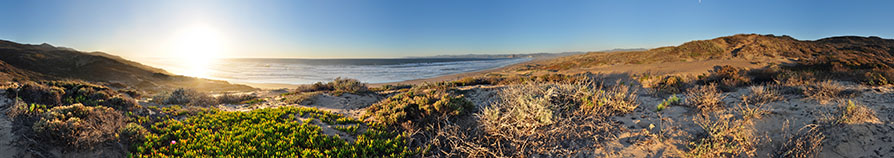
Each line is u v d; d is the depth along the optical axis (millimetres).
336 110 10609
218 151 5492
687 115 6582
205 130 6684
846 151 4406
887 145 4363
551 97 7891
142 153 5348
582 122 6355
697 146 4895
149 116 7730
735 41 50781
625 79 22875
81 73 42500
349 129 6934
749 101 7391
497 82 18875
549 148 5469
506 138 5660
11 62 40906
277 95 16859
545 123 5875
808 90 7766
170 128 6586
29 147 4770
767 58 34750
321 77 54688
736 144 4820
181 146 5727
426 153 5621
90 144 5094
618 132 5961
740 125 5547
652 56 46875
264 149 5672
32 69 41219
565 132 5844
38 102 7492
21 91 7418
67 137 5004
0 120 5488
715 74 15023
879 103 6289
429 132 6562
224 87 33438
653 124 6199
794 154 4508
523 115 5977
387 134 6582
